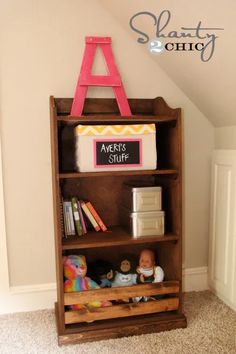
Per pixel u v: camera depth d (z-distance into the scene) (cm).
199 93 174
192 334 156
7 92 166
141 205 160
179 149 157
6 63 165
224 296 181
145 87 182
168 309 163
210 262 194
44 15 166
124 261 172
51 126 144
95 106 175
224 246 177
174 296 166
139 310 159
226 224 174
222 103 164
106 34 174
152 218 161
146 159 156
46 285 181
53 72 170
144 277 167
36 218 176
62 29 169
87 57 170
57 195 146
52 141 144
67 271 157
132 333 156
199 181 195
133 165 155
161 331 159
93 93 175
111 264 179
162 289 161
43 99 170
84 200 177
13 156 170
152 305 160
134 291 158
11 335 156
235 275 167
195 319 167
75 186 179
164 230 166
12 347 147
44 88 170
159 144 182
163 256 182
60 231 148
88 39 170
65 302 151
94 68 174
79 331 152
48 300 181
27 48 166
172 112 159
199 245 199
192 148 192
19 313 177
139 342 150
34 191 174
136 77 180
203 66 148
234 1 105
